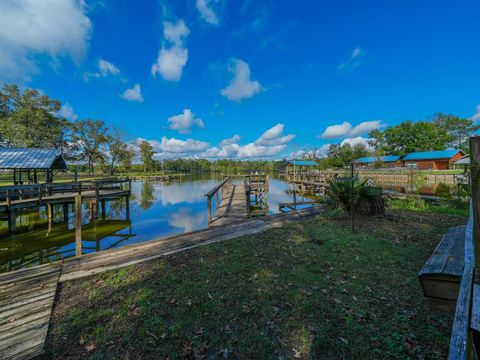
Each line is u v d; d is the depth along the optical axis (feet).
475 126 127.13
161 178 120.98
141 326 6.71
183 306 7.55
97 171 120.67
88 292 8.83
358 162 112.06
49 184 27.48
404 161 101.24
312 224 17.21
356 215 18.94
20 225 28.17
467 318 3.10
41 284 9.49
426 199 27.86
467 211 19.86
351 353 5.45
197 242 13.98
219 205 33.04
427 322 6.23
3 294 8.75
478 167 2.45
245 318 6.87
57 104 82.33
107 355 5.75
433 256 6.93
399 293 7.66
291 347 5.75
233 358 5.54
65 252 19.57
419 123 120.16
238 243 13.52
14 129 68.44
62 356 5.80
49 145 81.71
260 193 42.55
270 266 10.21
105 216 32.48
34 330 6.66
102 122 103.19
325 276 9.07
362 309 6.93
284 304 7.42
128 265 11.15
